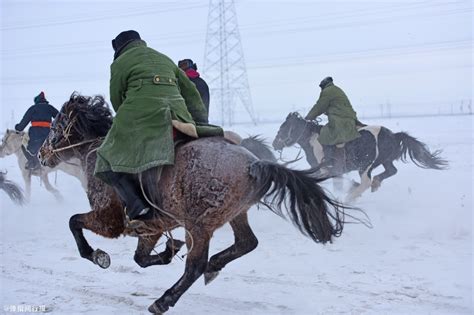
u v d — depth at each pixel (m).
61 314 4.60
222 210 4.16
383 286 4.98
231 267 5.80
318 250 6.38
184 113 4.47
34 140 10.05
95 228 4.78
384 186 10.52
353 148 8.90
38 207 10.29
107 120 5.21
